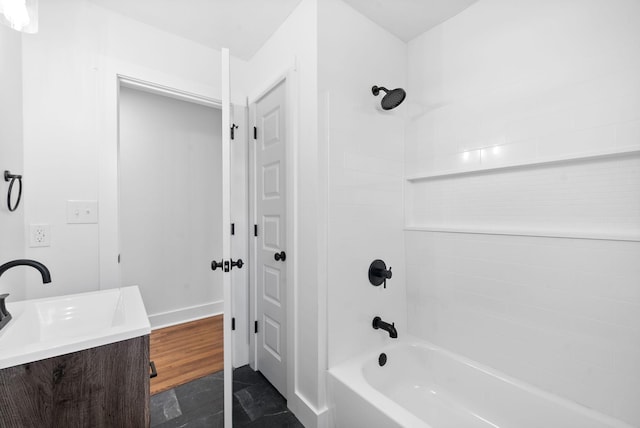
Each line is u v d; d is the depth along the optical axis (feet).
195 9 5.47
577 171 4.21
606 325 3.91
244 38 6.38
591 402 4.02
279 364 6.04
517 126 4.75
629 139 3.73
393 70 6.18
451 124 5.65
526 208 4.72
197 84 6.54
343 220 5.31
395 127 6.27
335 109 5.16
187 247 10.07
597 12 3.98
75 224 5.13
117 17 5.56
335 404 4.82
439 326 5.88
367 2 5.26
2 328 3.18
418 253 6.25
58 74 4.97
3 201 4.08
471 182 5.43
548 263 4.42
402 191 6.40
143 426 3.25
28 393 2.68
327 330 5.04
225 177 4.51
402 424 3.66
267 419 5.28
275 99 6.12
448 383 5.48
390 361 5.74
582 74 4.11
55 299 4.08
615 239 3.80
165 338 8.66
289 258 5.56
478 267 5.26
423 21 5.78
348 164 5.38
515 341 4.78
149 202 9.30
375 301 5.85
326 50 5.01
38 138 4.79
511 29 4.81
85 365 2.94
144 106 9.23
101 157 5.36
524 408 4.48
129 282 8.95
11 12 3.03
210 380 6.51
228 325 4.48
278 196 6.05
